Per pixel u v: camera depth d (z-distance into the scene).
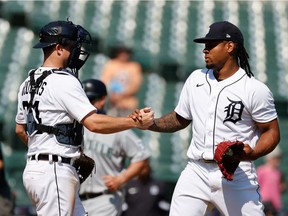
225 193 19.27
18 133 19.75
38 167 18.28
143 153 26.58
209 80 19.61
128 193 32.44
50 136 18.34
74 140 18.53
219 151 18.44
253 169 19.67
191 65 52.41
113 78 49.09
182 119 20.38
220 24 19.48
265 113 19.11
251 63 54.00
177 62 52.59
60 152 18.30
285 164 45.84
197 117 19.61
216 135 19.30
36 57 52.28
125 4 58.88
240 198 19.30
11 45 53.25
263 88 19.12
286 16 59.25
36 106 18.44
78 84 18.41
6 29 54.78
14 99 48.09
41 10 56.06
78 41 18.91
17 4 55.97
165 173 43.91
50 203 18.12
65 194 18.25
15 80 49.66
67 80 18.30
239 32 19.53
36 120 18.42
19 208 40.38
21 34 54.47
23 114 19.27
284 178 42.41
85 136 25.84
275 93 51.16
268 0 60.19
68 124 18.42
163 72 52.53
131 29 55.94
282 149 46.84
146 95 50.06
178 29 56.44
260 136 19.47
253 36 56.81
